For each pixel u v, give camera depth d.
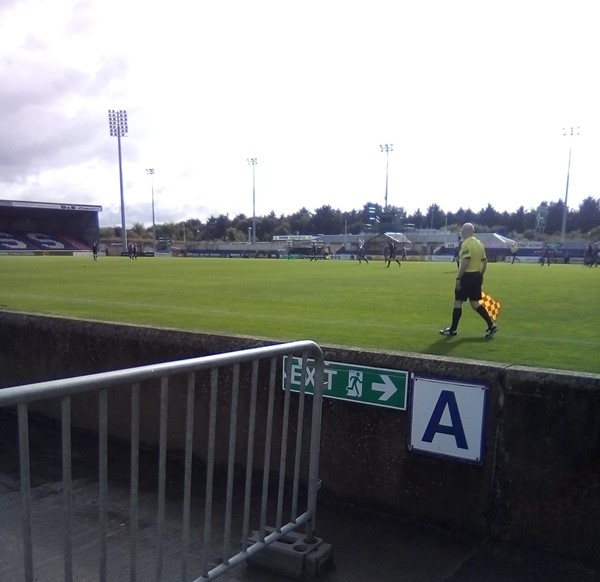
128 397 6.05
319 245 74.50
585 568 3.69
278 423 4.95
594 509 3.69
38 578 3.53
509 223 137.00
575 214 129.25
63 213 89.69
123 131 80.19
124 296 15.85
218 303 13.99
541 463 3.85
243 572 3.66
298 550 3.63
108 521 4.29
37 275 27.06
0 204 76.31
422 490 4.30
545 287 20.30
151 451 5.86
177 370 2.95
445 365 4.18
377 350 4.64
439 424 4.19
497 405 3.98
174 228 153.50
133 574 2.93
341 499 4.66
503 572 3.65
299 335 8.90
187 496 3.12
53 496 4.75
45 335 6.79
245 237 141.75
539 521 3.88
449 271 32.28
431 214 137.25
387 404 4.41
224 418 5.27
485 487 4.05
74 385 2.47
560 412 3.77
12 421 6.86
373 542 4.05
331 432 4.68
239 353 3.31
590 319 11.57
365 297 15.97
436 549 3.96
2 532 4.12
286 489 4.89
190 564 3.68
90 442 6.18
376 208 103.94
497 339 8.94
